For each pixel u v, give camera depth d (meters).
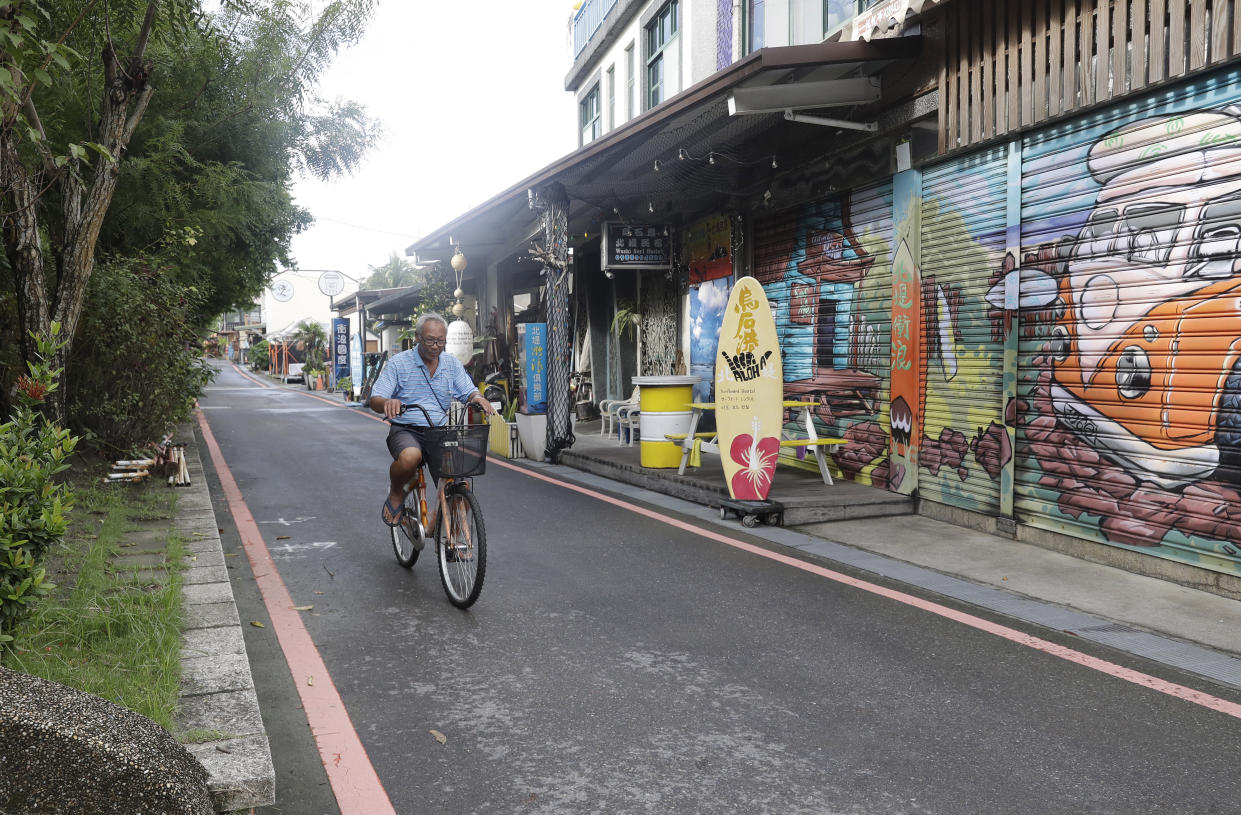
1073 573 5.97
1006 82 6.86
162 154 11.59
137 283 10.02
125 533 7.00
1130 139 5.88
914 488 8.05
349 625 5.04
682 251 13.38
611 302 16.92
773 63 7.41
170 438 11.97
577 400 17.58
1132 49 5.77
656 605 5.39
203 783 2.69
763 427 7.76
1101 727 3.65
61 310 6.66
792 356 10.15
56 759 2.35
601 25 17.08
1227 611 5.10
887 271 8.40
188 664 4.12
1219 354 5.31
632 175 11.28
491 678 4.23
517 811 3.02
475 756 3.43
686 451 9.48
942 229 7.67
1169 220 5.62
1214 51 5.22
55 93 8.69
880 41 7.57
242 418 20.31
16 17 4.50
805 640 4.74
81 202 6.77
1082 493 6.33
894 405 8.28
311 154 14.48
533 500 9.04
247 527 7.74
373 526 7.81
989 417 7.18
